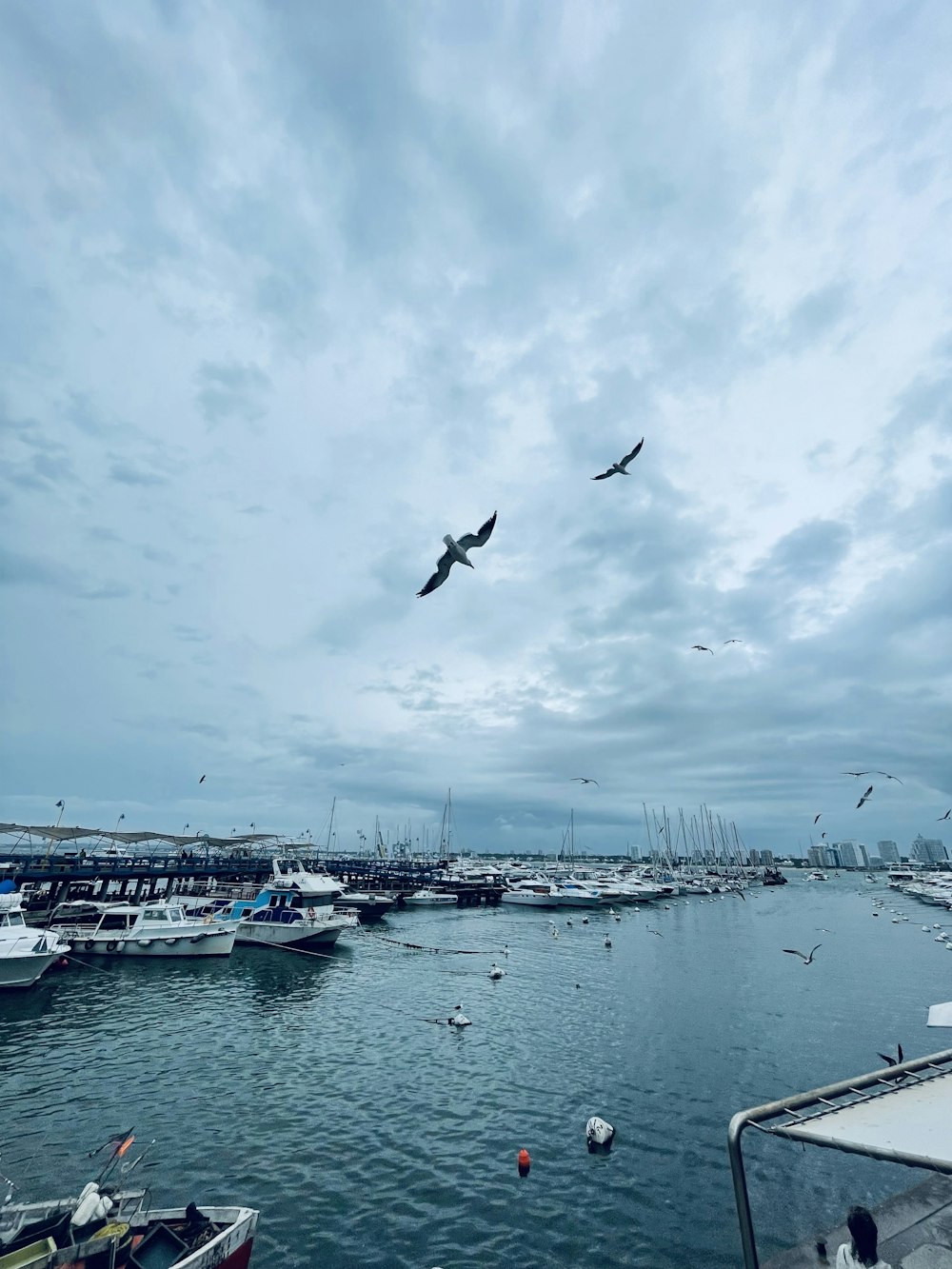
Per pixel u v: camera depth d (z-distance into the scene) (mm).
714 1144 17250
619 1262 12539
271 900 49688
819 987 36156
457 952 46781
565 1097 20234
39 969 33625
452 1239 13188
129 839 66000
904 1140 5844
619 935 58656
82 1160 15938
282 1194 14656
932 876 146125
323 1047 24969
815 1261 8469
